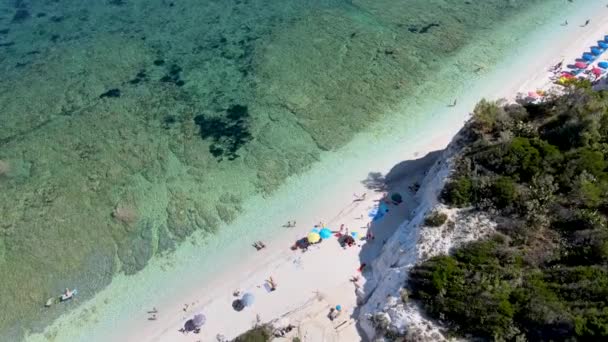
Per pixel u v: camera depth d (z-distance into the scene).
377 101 45.75
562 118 31.84
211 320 30.72
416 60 50.59
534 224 26.36
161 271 33.88
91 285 33.31
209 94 48.78
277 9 62.12
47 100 49.75
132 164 41.59
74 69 54.03
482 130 33.12
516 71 47.28
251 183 39.03
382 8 60.25
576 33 51.19
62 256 35.00
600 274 22.81
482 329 23.08
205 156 41.72
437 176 33.06
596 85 39.16
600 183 27.31
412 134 41.75
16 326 31.50
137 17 62.78
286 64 51.91
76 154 43.03
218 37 57.56
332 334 28.41
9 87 51.94
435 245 27.73
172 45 56.84
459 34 53.75
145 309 31.92
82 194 39.25
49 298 32.69
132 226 36.66
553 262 24.53
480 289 24.22
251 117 45.44
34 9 66.06
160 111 47.12
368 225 34.91
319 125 43.75
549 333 21.66
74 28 61.50
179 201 38.12
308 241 33.53
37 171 41.72
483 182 29.42
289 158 40.81
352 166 39.56
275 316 30.20
